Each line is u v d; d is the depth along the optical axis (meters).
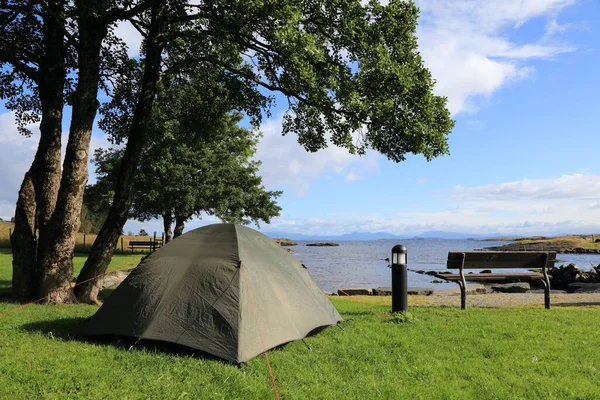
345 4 10.74
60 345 5.88
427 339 6.66
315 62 10.39
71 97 12.89
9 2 11.13
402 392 4.46
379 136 11.57
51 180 10.50
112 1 10.57
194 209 31.14
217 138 16.30
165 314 5.89
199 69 14.21
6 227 43.38
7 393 4.19
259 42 10.74
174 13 11.55
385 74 10.45
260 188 33.62
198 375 4.82
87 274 10.54
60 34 11.05
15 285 10.01
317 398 4.30
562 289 19.88
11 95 13.66
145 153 26.78
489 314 8.92
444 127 11.36
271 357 5.59
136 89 14.23
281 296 6.50
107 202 31.98
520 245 81.81
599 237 85.25
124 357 5.39
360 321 8.09
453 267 9.97
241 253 6.39
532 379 4.85
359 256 55.84
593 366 5.36
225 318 5.67
